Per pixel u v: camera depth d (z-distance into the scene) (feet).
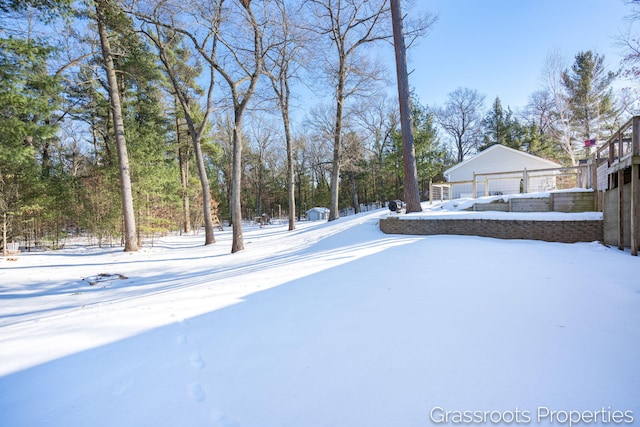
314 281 13.78
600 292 10.45
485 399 5.10
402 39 31.40
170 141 69.77
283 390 5.49
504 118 109.19
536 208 28.89
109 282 22.41
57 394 5.58
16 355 7.27
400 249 19.67
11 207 37.55
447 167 117.29
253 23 33.27
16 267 29.19
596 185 26.14
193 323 9.18
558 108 69.10
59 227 46.91
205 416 4.83
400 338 7.47
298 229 53.26
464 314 8.88
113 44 40.40
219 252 35.55
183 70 54.85
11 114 21.40
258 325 8.76
